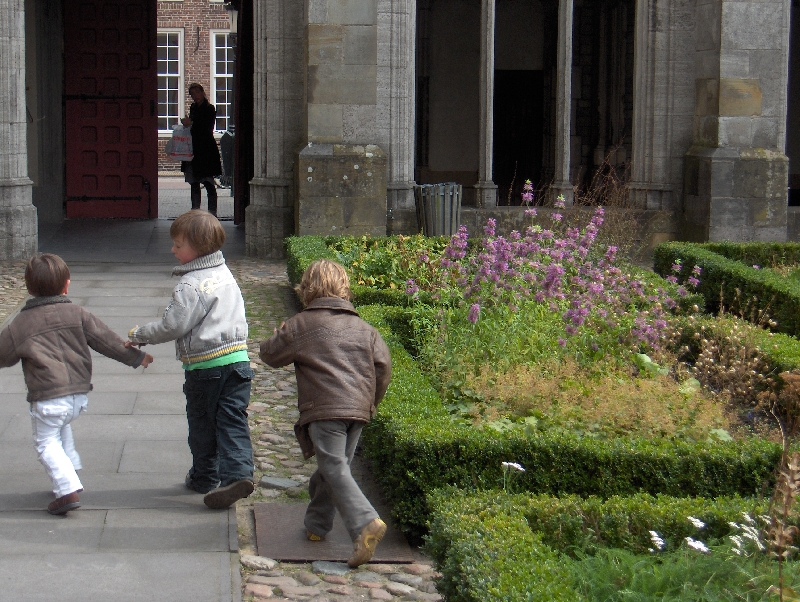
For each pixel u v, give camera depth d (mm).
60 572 4086
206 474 4988
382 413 5031
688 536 3953
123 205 17516
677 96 13312
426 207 12633
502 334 6402
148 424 6137
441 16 19031
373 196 12633
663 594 3510
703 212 12891
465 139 19359
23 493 4949
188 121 16766
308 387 4273
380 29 12789
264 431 6059
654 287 8422
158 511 4770
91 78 17219
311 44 12445
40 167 16625
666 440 4965
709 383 6875
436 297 7141
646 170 13492
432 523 3996
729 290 9883
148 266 12289
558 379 5953
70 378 4684
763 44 12680
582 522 3959
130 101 17328
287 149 13266
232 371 4773
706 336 7504
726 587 3516
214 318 4738
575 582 3502
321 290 4438
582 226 12773
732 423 6090
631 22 18453
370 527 4121
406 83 12961
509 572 3283
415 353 7184
